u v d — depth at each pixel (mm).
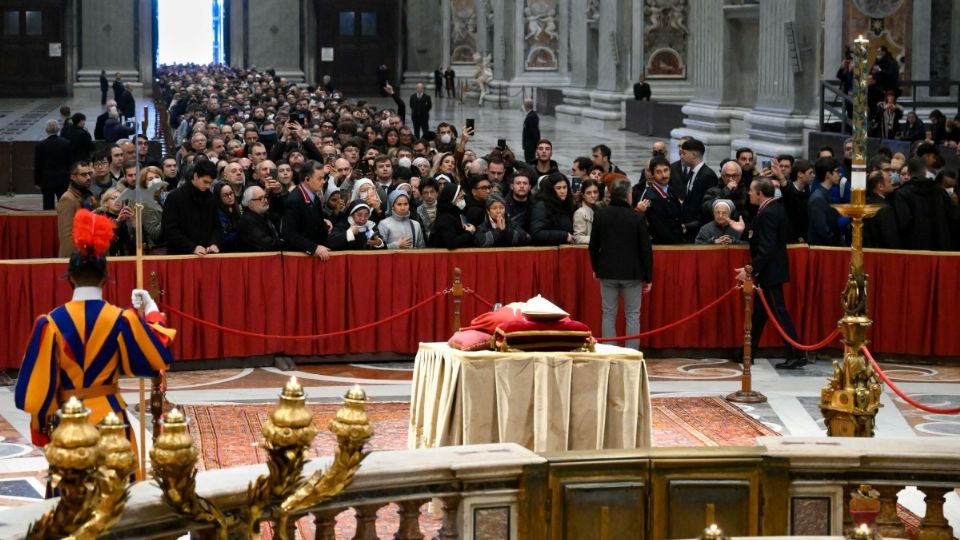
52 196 24703
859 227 8852
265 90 42844
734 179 15367
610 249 13305
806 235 15117
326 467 5590
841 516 6523
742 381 12711
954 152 20719
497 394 8594
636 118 40625
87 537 4430
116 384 6895
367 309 14008
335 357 14055
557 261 14242
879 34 29672
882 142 22484
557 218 14562
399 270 14023
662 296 14359
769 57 27438
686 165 15906
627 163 31641
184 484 4875
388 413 11828
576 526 6312
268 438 4902
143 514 5004
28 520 4863
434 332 14086
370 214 14734
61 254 13938
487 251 14109
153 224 14156
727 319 14383
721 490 6430
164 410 10938
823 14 29094
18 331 13000
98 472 4426
